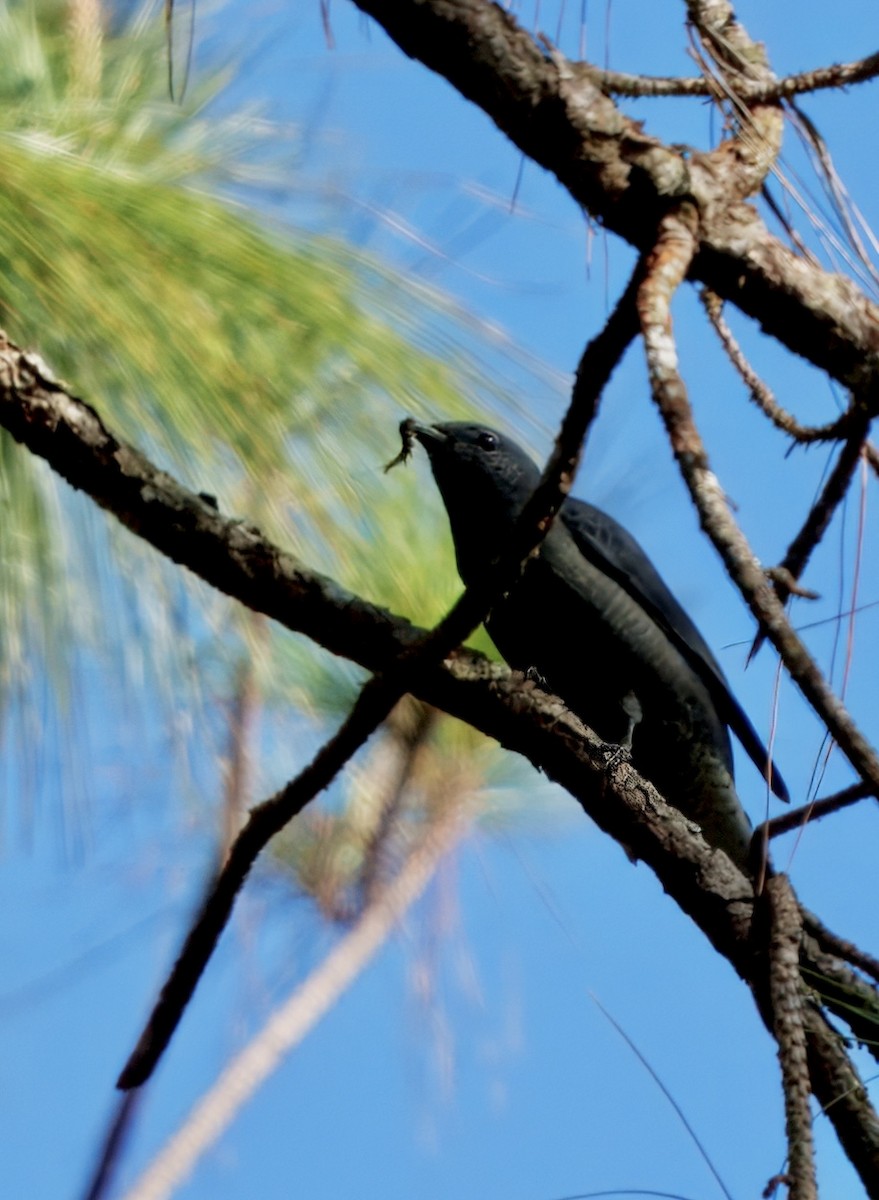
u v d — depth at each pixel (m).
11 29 7.81
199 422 7.69
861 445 6.36
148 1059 6.64
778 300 5.89
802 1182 4.75
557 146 5.79
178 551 6.73
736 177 5.86
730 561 4.68
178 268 7.67
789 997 5.85
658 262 5.44
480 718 7.61
